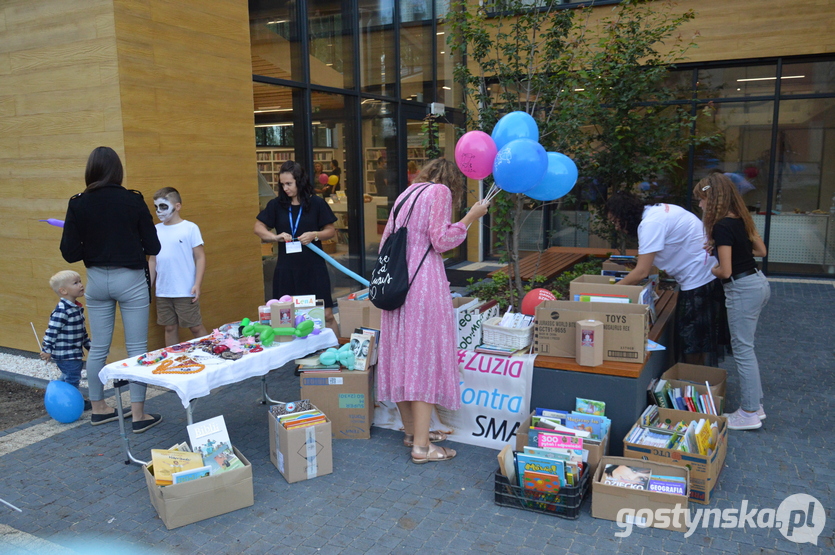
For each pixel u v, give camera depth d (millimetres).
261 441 3742
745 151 8609
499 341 3645
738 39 8242
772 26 8078
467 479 3246
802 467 3309
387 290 3234
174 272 4516
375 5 7984
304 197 4738
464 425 3680
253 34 6031
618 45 5848
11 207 5207
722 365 5074
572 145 5672
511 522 2844
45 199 5000
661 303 4629
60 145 4820
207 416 4125
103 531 2797
